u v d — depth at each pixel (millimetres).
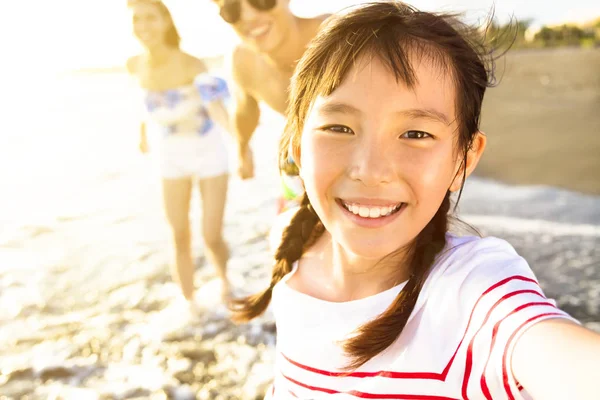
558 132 9945
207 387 3143
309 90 1068
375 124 959
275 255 1392
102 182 8570
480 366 923
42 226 6418
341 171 996
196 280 4602
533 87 16688
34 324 4047
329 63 1006
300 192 2451
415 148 965
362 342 1053
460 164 1066
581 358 758
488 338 913
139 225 6352
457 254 1062
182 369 3336
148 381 3215
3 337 3834
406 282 1111
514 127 10883
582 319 3531
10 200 7633
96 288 4645
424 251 1082
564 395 750
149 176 8828
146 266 5074
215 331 3756
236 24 2834
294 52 2934
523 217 5695
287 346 1237
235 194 7301
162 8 3654
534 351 821
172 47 3686
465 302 982
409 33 970
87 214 6859
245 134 3529
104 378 3275
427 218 1007
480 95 1066
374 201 979
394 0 1083
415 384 1012
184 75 3691
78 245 5730
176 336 3721
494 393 916
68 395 3113
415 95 948
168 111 3771
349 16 1020
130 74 3844
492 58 1191
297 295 1266
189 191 3957
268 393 1397
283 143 1371
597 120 10719
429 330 1018
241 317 1531
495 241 1079
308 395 1179
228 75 3291
